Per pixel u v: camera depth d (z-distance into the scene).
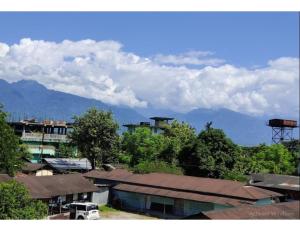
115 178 25.70
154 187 23.69
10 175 20.22
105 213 22.56
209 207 20.78
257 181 25.94
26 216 12.12
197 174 28.41
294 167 32.97
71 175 24.14
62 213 20.97
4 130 20.03
